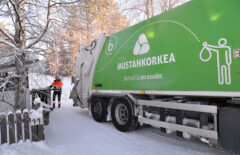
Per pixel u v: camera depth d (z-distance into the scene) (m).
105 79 5.45
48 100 7.37
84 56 6.89
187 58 3.15
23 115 3.82
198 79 2.96
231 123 2.65
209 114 2.98
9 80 4.23
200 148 3.61
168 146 3.75
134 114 4.44
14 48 4.32
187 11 3.21
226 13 2.61
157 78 3.74
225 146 2.71
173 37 3.45
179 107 3.30
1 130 3.63
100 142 4.01
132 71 4.44
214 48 2.75
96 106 5.98
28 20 5.02
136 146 3.76
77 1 5.22
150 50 3.96
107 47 5.56
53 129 5.14
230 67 2.54
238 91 2.45
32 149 3.44
